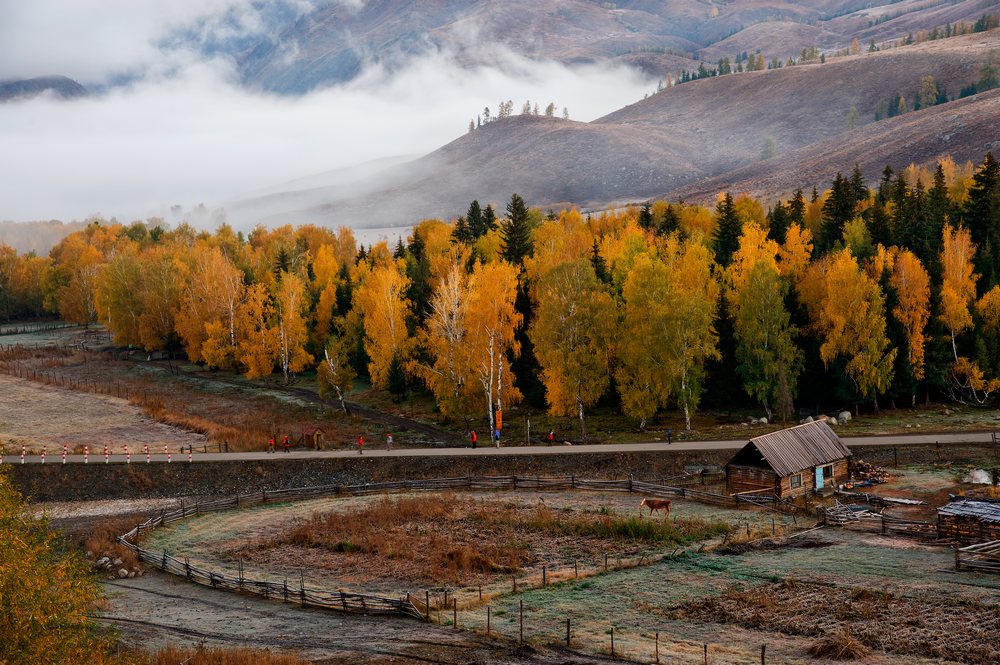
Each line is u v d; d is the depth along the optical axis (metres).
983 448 63.53
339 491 65.94
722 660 32.53
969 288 83.00
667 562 45.53
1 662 24.66
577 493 62.62
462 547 49.72
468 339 80.75
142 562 51.62
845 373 79.50
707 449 67.44
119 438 82.44
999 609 35.28
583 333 78.44
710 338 76.81
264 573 47.88
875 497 54.47
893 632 34.12
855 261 80.94
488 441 78.25
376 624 39.28
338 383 91.06
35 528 32.84
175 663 34.16
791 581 40.75
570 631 36.50
